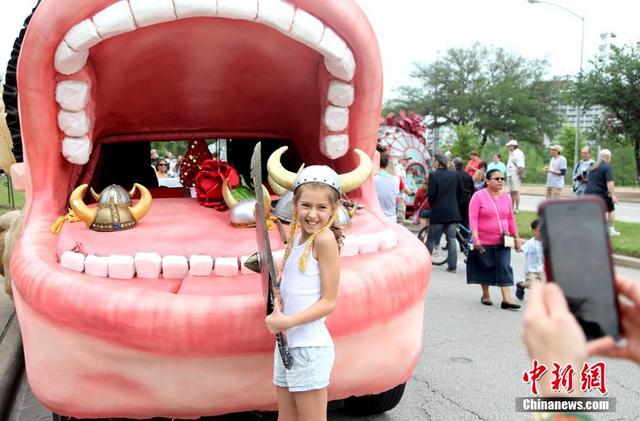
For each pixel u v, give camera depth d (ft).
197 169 12.92
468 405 11.95
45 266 8.46
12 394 12.73
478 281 20.10
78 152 9.84
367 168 10.33
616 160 142.10
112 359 7.72
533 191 106.11
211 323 7.52
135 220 9.36
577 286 3.43
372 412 11.17
